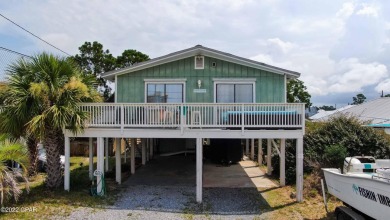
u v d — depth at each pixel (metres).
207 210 9.41
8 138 9.76
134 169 15.25
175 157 20.98
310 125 17.00
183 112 10.41
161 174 15.08
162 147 21.66
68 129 10.66
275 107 10.60
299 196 10.24
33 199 9.76
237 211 9.33
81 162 18.73
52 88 9.99
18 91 9.68
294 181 12.98
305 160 13.31
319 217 8.73
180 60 13.22
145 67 13.22
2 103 10.16
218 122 10.53
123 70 13.05
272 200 10.51
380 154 12.97
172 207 9.63
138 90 13.31
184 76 13.19
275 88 12.95
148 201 10.20
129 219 8.48
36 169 13.51
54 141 10.99
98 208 9.30
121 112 10.55
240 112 10.30
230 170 16.30
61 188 11.16
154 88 13.30
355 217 6.91
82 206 9.41
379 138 13.48
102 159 10.75
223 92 13.10
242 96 13.04
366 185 6.69
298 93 42.19
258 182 13.35
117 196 10.69
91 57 31.98
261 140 17.75
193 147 21.59
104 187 10.80
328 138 13.98
